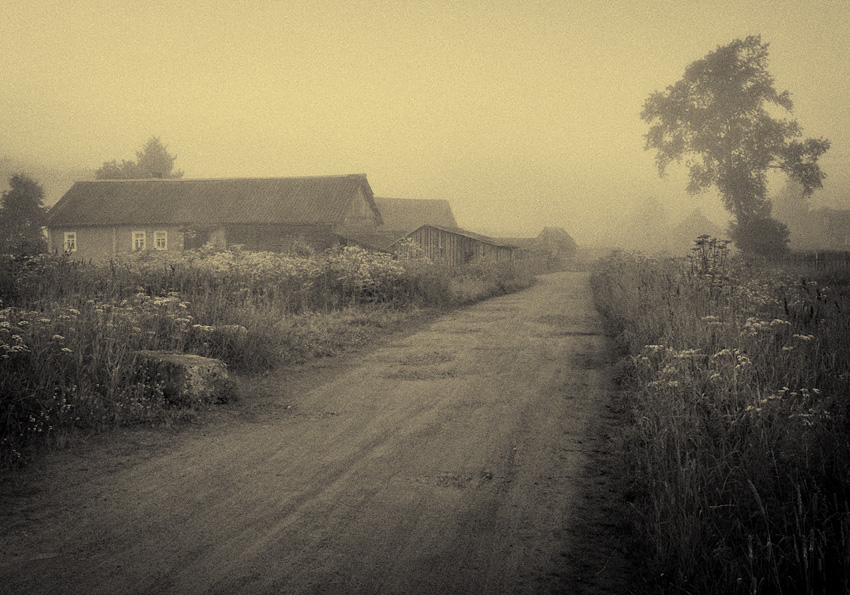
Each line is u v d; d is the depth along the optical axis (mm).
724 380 5762
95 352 7500
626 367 9031
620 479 5012
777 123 49844
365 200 44781
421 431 6535
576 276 45500
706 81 51844
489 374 9352
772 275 17016
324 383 8883
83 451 5887
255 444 6164
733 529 3682
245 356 9570
